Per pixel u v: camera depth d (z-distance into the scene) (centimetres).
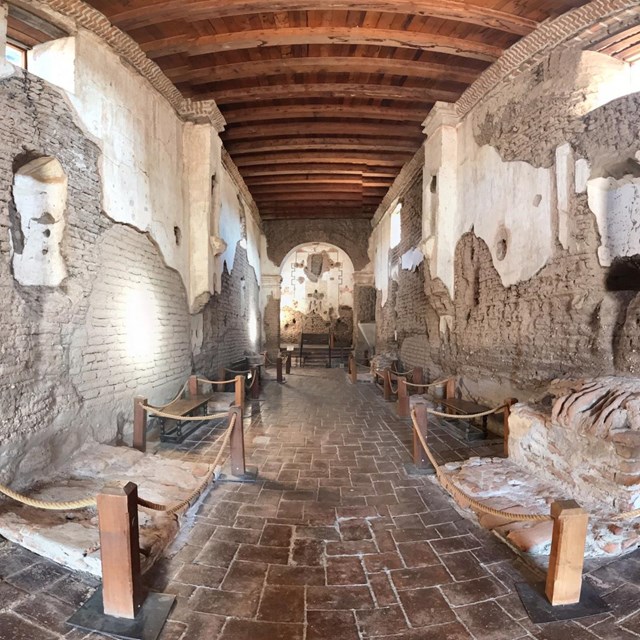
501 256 563
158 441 541
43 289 380
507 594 252
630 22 406
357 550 299
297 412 738
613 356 402
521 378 520
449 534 321
